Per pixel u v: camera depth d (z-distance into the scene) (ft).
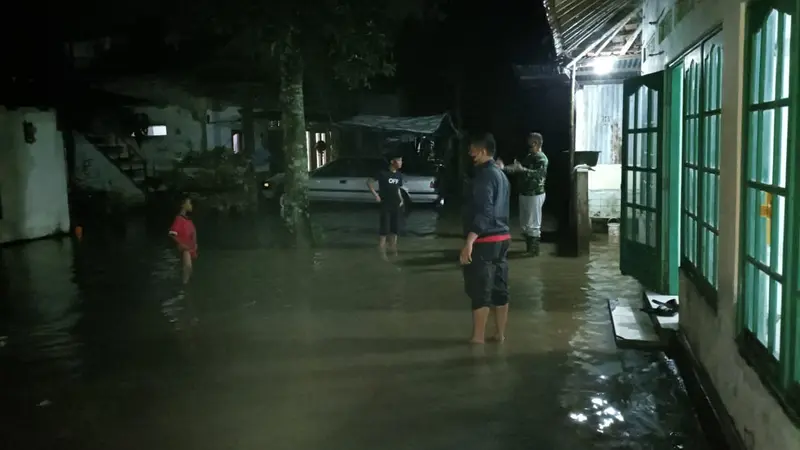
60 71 60.80
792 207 10.66
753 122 13.43
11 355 22.20
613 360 20.53
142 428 16.65
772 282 11.92
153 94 68.95
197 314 26.71
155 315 26.68
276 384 19.25
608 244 40.47
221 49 63.77
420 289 30.09
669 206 24.13
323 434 16.07
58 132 48.57
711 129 17.35
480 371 19.83
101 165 63.10
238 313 26.68
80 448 15.71
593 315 25.38
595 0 27.63
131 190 63.77
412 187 60.85
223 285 31.58
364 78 42.37
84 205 60.39
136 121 70.44
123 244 44.21
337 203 65.51
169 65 67.21
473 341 22.25
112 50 69.15
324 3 38.06
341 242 43.27
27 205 45.80
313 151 83.30
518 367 20.10
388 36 44.93
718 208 16.35
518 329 23.79
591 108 46.62
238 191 62.69
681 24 20.59
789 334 10.75
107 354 22.15
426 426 16.33
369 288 30.42
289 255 38.93
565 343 22.20
